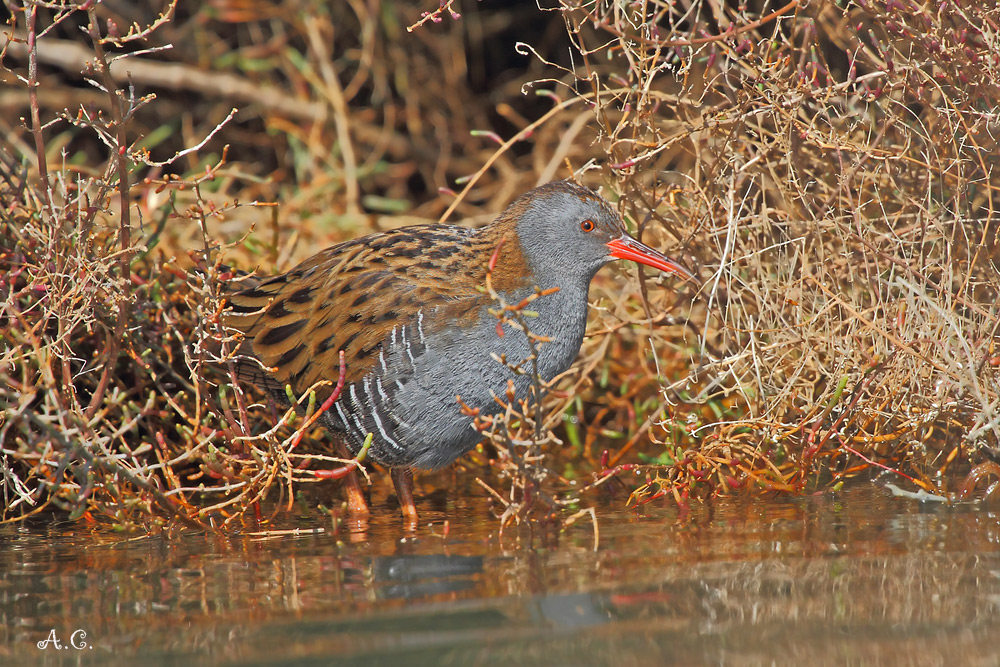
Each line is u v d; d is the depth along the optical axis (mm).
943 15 9484
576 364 12148
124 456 8539
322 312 9633
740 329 10422
